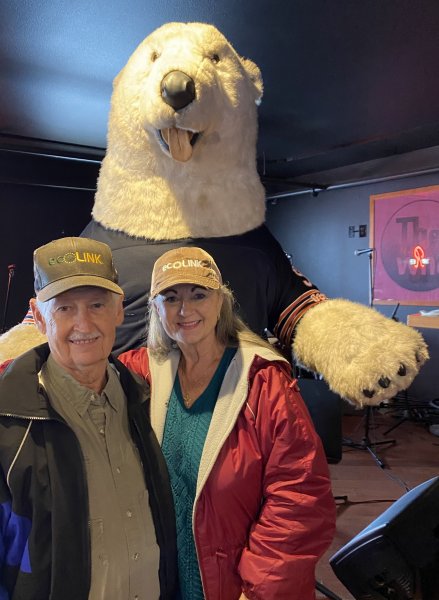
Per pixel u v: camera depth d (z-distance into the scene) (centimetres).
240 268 191
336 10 229
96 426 112
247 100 197
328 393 258
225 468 123
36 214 566
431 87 327
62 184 570
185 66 168
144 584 114
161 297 131
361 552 106
